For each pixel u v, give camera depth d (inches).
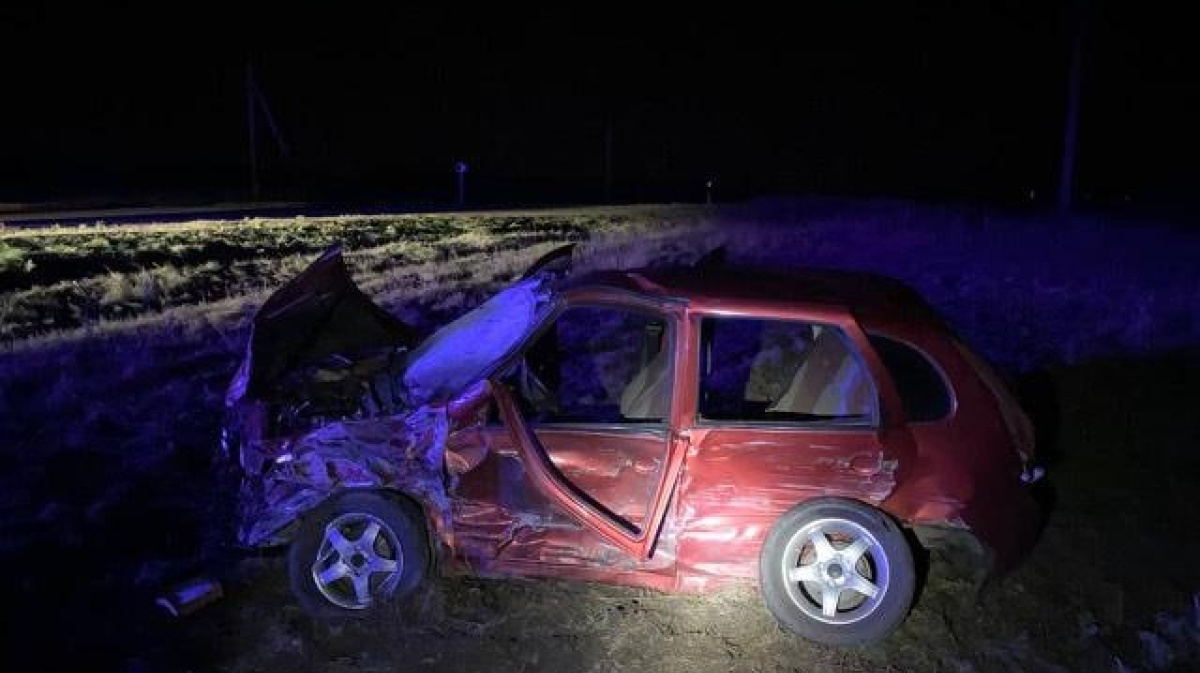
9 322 547.8
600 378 291.4
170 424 332.5
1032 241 896.9
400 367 223.5
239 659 179.2
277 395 211.8
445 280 719.1
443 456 182.9
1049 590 199.3
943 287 600.7
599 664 174.1
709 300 182.9
